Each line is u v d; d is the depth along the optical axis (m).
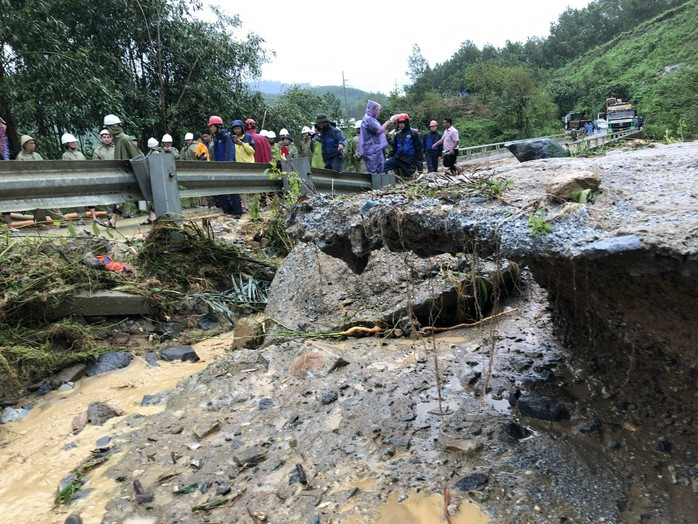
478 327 3.76
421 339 3.63
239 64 18.33
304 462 2.32
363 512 1.99
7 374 3.38
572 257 1.83
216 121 7.96
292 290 4.57
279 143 11.35
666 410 2.32
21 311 3.82
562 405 2.53
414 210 2.52
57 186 4.14
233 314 4.77
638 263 1.70
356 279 4.32
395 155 9.44
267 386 3.06
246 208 9.49
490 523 1.89
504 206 2.33
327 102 29.14
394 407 2.69
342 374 3.10
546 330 3.46
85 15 14.12
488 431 2.43
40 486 2.36
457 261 3.95
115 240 5.34
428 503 2.01
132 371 3.67
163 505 2.12
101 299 4.15
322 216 3.11
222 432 2.62
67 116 12.10
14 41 10.64
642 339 2.24
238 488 2.19
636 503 1.91
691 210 1.89
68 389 3.45
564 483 2.04
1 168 3.77
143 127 15.81
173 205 5.00
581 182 2.21
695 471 2.00
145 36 15.66
